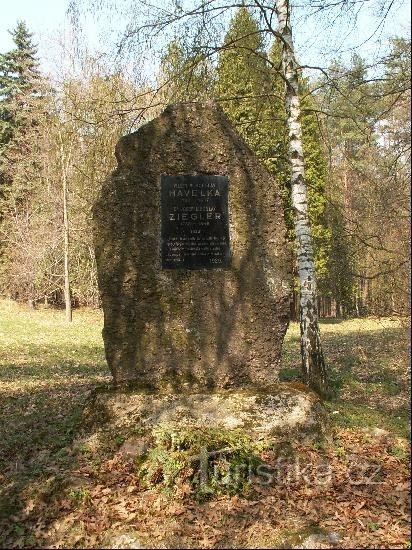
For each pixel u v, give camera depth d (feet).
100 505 17.31
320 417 21.90
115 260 24.07
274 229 24.81
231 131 24.73
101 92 43.16
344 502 17.03
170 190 24.34
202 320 24.22
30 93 98.63
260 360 24.39
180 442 19.45
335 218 43.93
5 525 16.75
